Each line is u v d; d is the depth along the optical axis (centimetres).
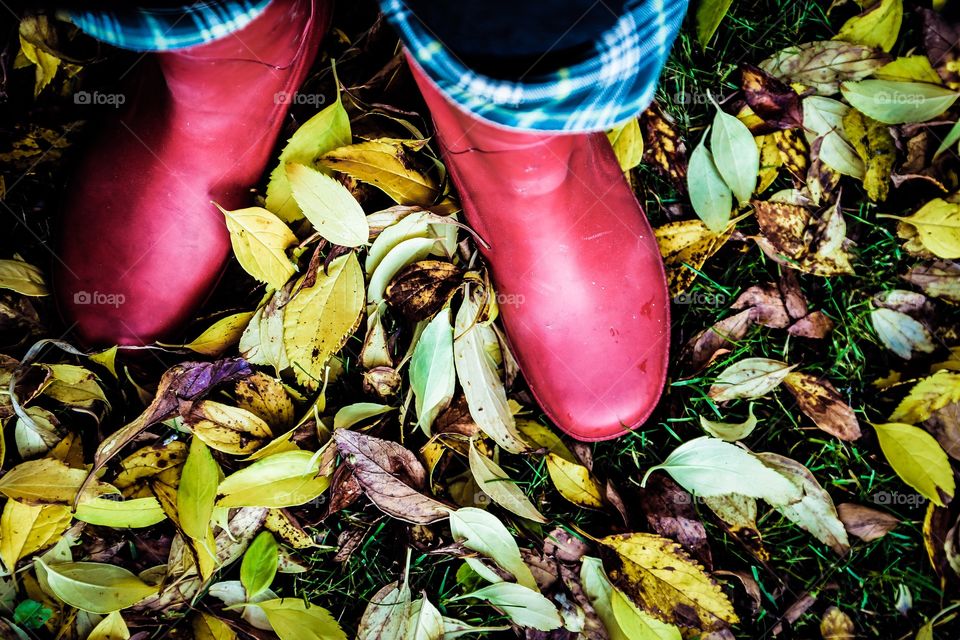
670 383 93
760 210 92
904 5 98
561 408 86
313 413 85
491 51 54
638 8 54
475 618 88
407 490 81
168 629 84
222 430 82
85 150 85
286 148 83
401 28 55
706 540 87
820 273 93
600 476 92
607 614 84
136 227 81
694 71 97
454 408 88
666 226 93
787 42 97
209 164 80
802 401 91
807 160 94
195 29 63
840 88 93
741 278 96
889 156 93
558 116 59
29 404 85
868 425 92
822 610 90
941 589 87
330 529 89
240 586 85
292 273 85
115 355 85
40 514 79
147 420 79
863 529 89
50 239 87
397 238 85
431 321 85
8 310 87
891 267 95
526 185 72
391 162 85
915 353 93
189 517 79
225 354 88
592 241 81
